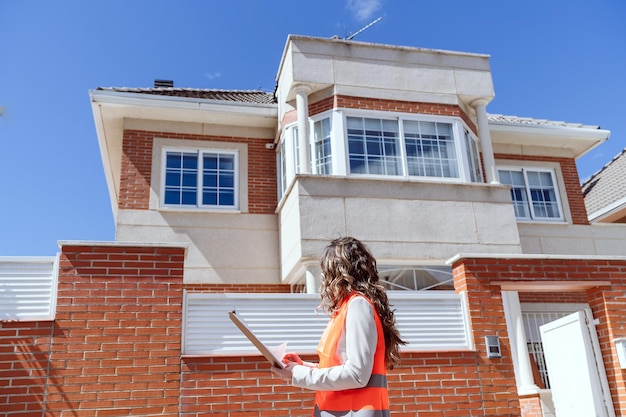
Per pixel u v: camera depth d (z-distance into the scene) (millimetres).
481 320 6504
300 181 9438
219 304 6027
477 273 6711
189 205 10945
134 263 5941
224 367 5738
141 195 10648
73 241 5867
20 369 5355
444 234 9727
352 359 2227
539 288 6801
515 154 13156
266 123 11797
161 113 11125
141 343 5672
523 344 9016
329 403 2299
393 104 10734
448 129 10891
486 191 10234
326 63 10648
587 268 6996
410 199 9812
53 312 5602
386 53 11070
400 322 6355
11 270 5715
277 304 6121
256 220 11055
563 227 12672
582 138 13164
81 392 5387
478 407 6121
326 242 9141
